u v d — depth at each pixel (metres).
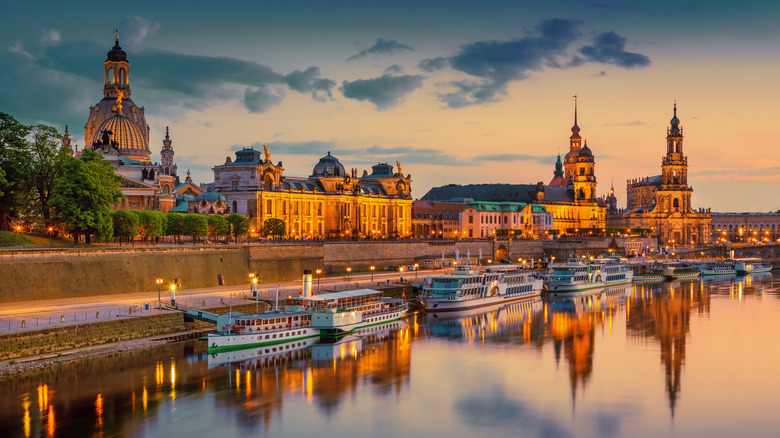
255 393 88.44
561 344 117.94
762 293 196.00
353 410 83.06
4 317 105.12
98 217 142.62
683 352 111.81
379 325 135.88
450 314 152.88
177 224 180.12
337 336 121.81
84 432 74.25
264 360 104.81
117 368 95.38
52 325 99.62
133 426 76.31
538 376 97.62
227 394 87.62
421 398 87.56
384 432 76.56
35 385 86.94
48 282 125.06
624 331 130.12
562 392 90.44
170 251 150.38
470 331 130.12
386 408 83.94
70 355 98.38
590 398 88.00
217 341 105.75
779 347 115.31
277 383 92.88
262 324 112.56
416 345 116.75
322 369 100.31
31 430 74.25
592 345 117.12
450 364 103.81
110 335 105.62
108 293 134.00
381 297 141.25
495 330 131.38
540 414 82.44
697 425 79.31
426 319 145.50
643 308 163.00
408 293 167.62
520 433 76.75
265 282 173.75
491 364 103.88
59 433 73.81
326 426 78.00
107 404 82.25
